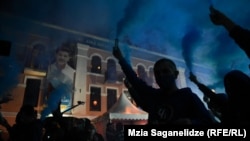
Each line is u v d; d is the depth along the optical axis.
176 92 1.57
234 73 1.42
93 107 13.77
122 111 9.95
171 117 1.47
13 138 2.64
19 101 11.28
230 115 1.44
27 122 2.68
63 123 2.82
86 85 13.76
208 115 1.41
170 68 1.59
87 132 3.06
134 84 1.85
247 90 1.32
